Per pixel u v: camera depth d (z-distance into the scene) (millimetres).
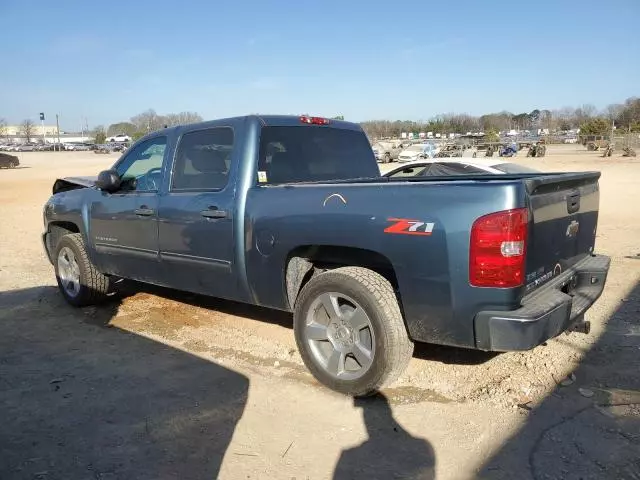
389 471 3047
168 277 5188
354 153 5531
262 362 4594
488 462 3092
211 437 3436
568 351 4539
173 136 5156
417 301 3506
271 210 4191
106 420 3678
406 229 3479
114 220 5605
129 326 5605
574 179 3889
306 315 4043
